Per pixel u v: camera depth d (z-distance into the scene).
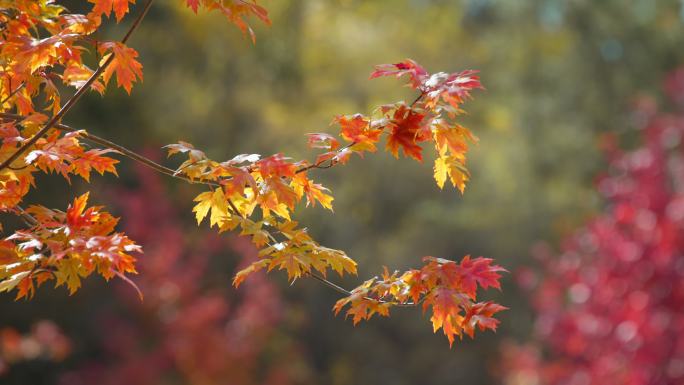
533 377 12.31
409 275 3.12
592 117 24.08
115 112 15.27
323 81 21.14
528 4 25.61
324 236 19.06
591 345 9.79
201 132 17.00
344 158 3.07
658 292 9.60
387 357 19.88
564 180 23.31
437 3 26.14
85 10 11.69
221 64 17.77
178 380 14.70
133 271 2.88
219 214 3.15
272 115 18.20
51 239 3.01
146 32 16.11
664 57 23.91
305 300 19.28
